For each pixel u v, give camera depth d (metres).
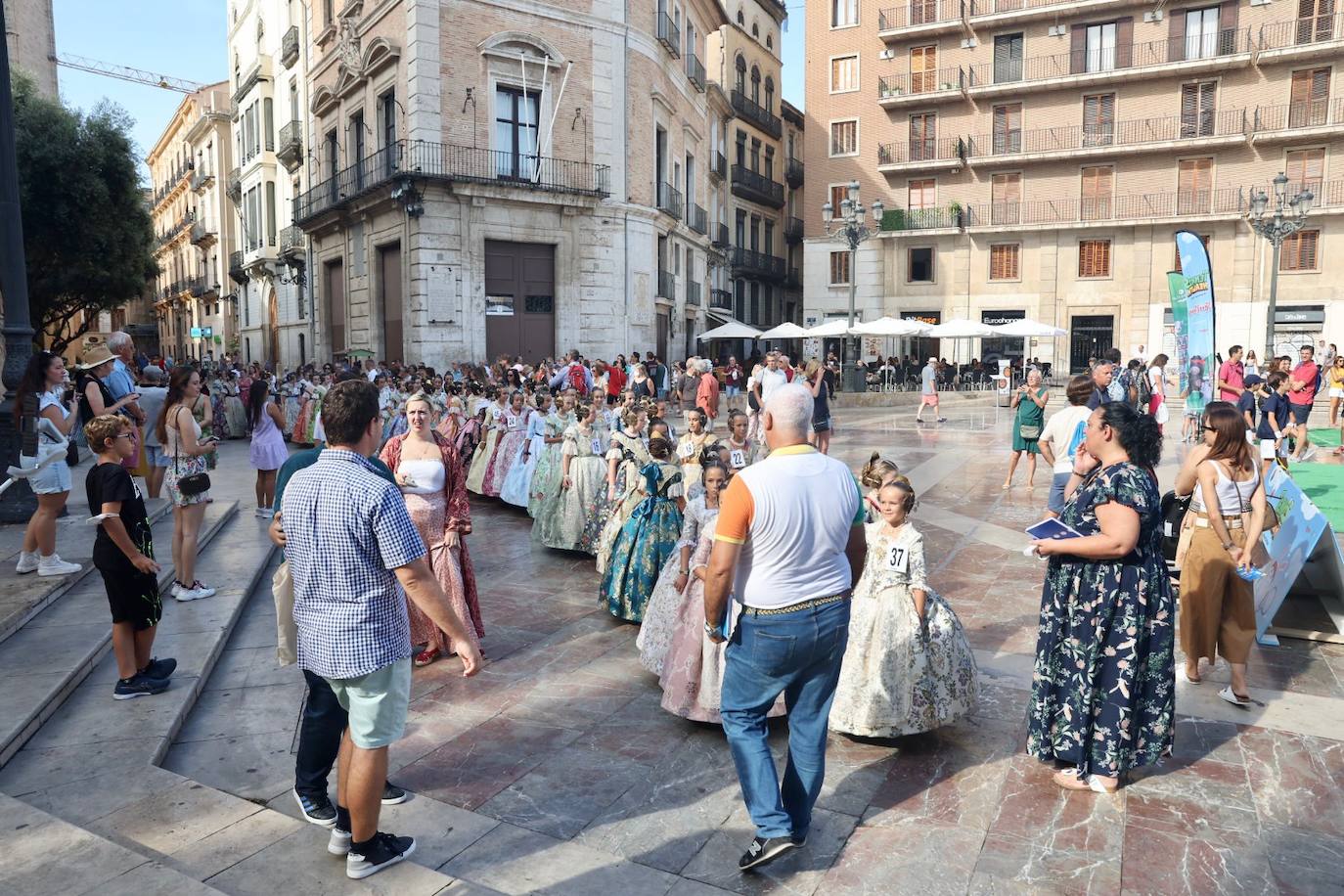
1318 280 32.34
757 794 3.26
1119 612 3.79
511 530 9.82
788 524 3.17
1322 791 3.83
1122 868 3.28
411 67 22.50
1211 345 12.75
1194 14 33.47
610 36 25.47
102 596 6.29
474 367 18.89
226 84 47.22
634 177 26.53
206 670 5.24
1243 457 4.76
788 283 49.47
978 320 37.38
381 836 3.26
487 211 23.55
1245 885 3.16
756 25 44.56
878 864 3.35
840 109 39.25
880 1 37.97
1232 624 4.77
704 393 16.69
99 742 4.21
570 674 5.37
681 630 4.68
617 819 3.70
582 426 8.51
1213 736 4.40
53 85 32.38
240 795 3.91
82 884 2.89
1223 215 32.78
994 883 3.21
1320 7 31.66
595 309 25.52
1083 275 35.72
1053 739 3.96
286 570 3.64
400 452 5.55
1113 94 34.81
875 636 4.30
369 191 23.97
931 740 4.41
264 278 39.69
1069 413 8.32
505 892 3.17
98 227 25.64
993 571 7.52
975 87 36.12
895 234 37.69
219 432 18.92
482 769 4.15
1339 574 5.73
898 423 21.58
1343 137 31.67
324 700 3.46
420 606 3.02
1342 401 15.83
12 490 8.38
